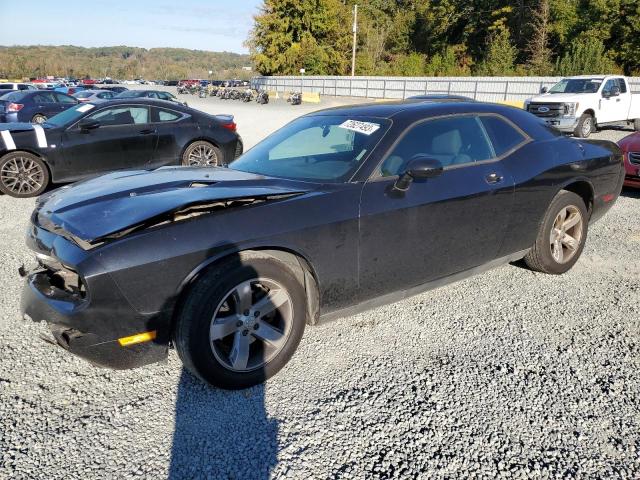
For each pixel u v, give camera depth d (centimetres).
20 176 749
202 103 3719
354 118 363
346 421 252
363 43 6500
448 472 219
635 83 2567
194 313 255
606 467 221
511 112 407
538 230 406
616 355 312
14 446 235
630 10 3891
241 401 270
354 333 343
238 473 219
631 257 485
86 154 781
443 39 5909
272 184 310
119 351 252
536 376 290
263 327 280
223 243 260
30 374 295
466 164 357
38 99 1764
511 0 5175
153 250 247
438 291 411
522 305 383
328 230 289
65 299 256
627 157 738
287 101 4016
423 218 324
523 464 223
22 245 530
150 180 323
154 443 238
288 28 6084
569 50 4294
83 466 223
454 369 298
